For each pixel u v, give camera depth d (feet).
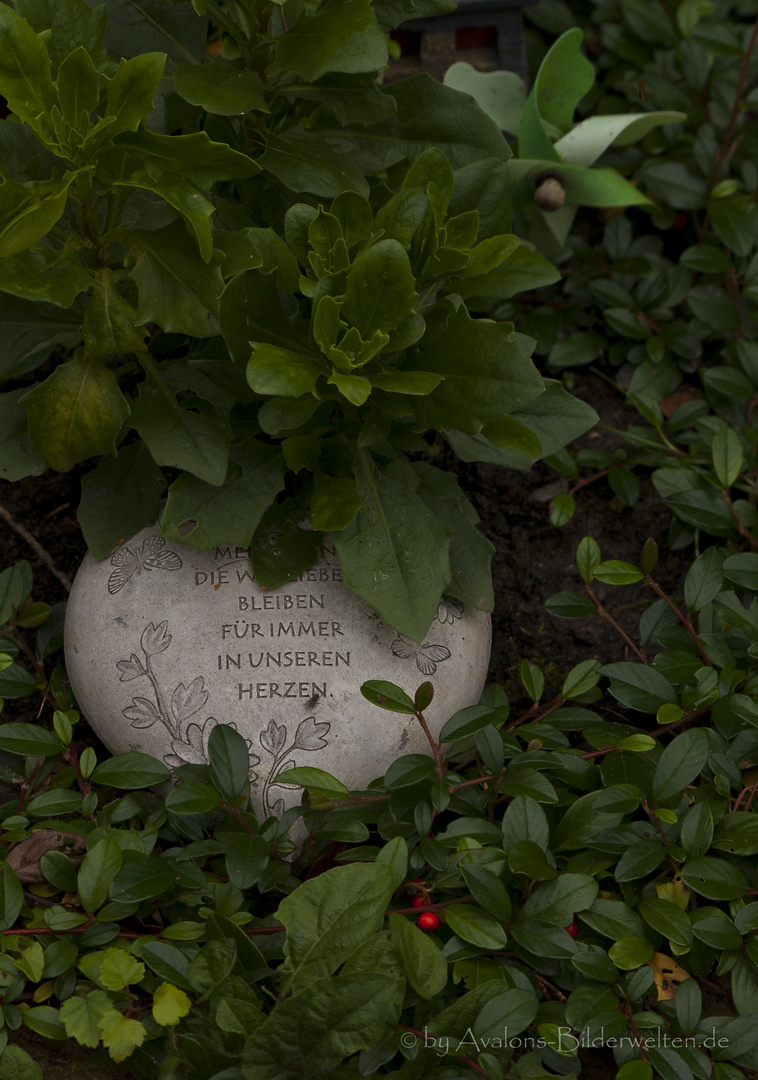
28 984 5.96
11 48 5.31
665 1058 5.37
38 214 5.30
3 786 7.02
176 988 5.32
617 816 6.21
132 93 5.49
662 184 9.87
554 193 8.79
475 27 10.75
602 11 11.16
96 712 6.79
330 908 5.43
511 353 6.00
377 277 5.92
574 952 5.63
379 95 6.82
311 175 6.81
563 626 8.37
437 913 5.98
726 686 6.93
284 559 6.86
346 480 6.54
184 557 6.97
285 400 6.27
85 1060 5.61
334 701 6.55
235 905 5.82
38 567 8.21
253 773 6.44
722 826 6.28
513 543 8.79
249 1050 4.95
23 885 6.34
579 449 9.23
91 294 6.39
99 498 6.99
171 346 7.42
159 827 6.35
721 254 9.55
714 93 10.63
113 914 5.70
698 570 7.28
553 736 6.70
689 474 8.50
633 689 6.81
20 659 7.59
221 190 7.82
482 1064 5.16
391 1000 4.89
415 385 5.99
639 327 9.41
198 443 6.36
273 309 6.38
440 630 6.99
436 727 6.75
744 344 9.06
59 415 6.31
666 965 6.18
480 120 7.14
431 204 6.17
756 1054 5.53
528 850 5.98
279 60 6.51
